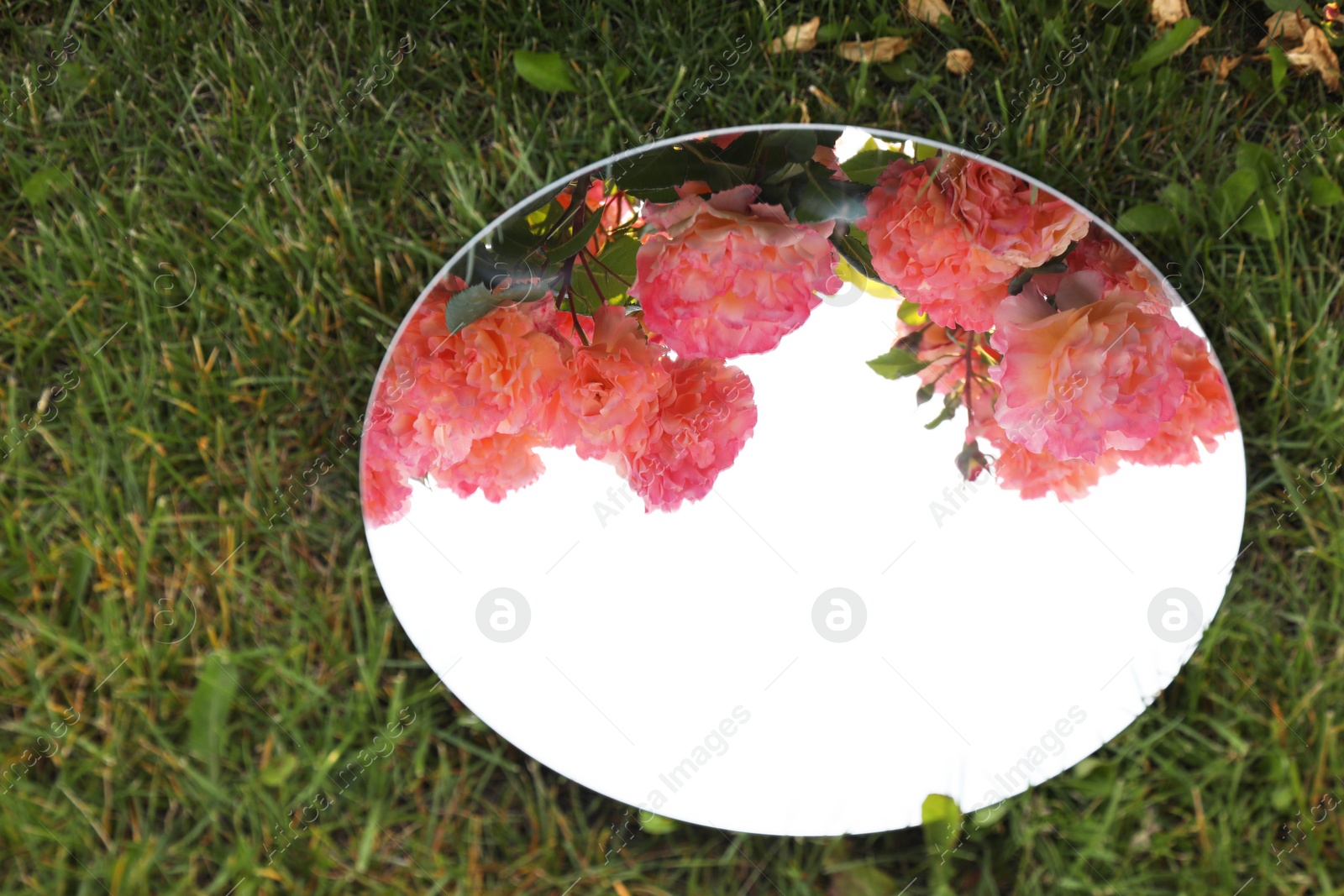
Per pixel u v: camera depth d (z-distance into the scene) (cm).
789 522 169
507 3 174
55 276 172
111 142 174
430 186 173
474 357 168
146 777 168
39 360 172
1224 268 171
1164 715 167
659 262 168
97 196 173
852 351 169
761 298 169
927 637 168
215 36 175
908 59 174
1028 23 174
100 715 168
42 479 170
